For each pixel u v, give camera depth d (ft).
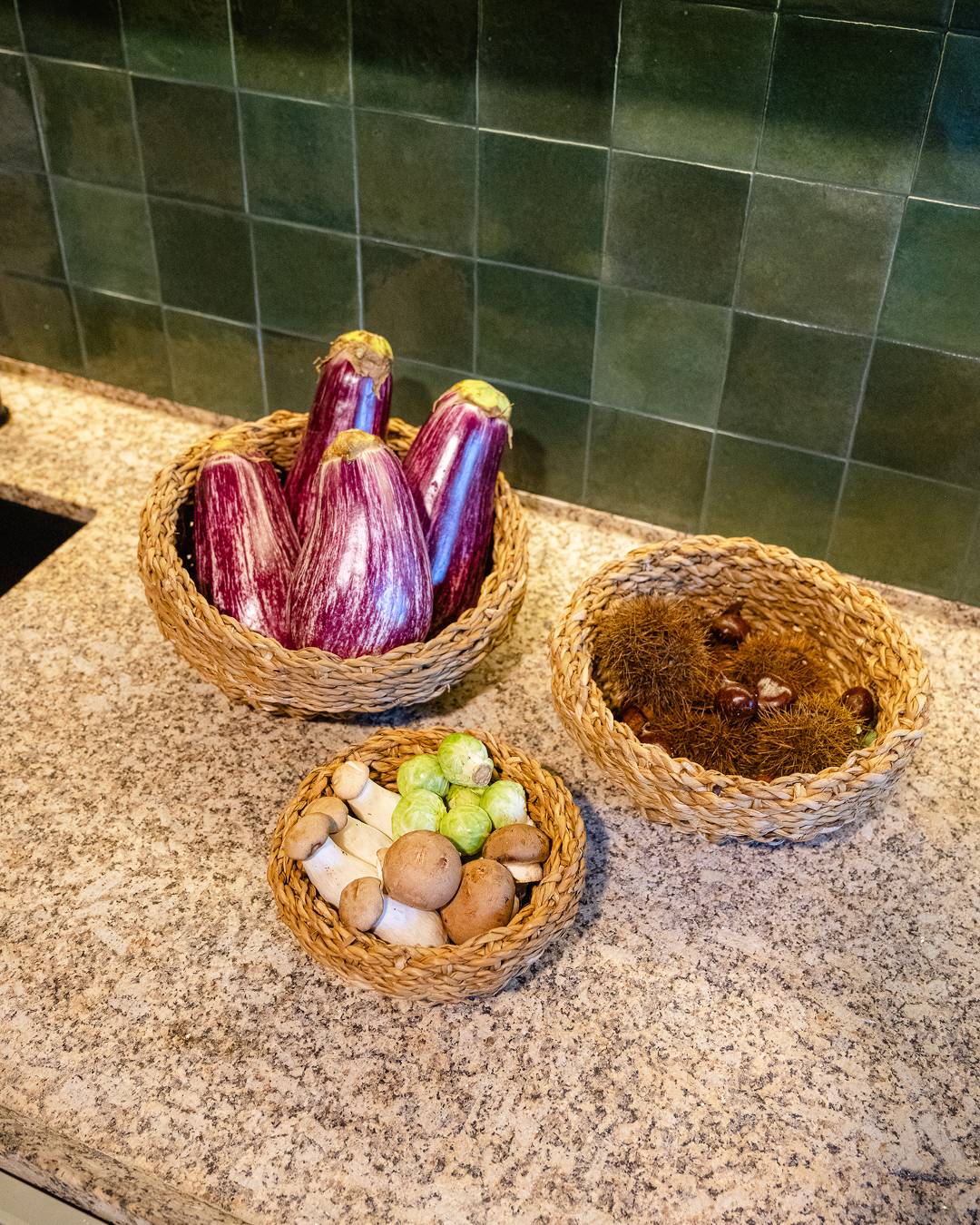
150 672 4.22
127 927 3.44
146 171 4.70
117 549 4.69
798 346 4.13
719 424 4.42
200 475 3.98
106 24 4.38
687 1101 3.10
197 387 5.25
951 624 4.51
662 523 4.78
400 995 3.07
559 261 4.28
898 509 4.35
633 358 4.40
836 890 3.59
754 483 4.52
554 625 3.83
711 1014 3.28
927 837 3.76
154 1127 3.02
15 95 4.70
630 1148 3.00
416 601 3.70
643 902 3.54
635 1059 3.18
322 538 3.67
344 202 4.47
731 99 3.75
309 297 4.77
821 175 3.77
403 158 4.28
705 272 4.10
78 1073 3.11
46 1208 3.13
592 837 3.72
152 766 3.89
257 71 4.28
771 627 4.21
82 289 5.16
